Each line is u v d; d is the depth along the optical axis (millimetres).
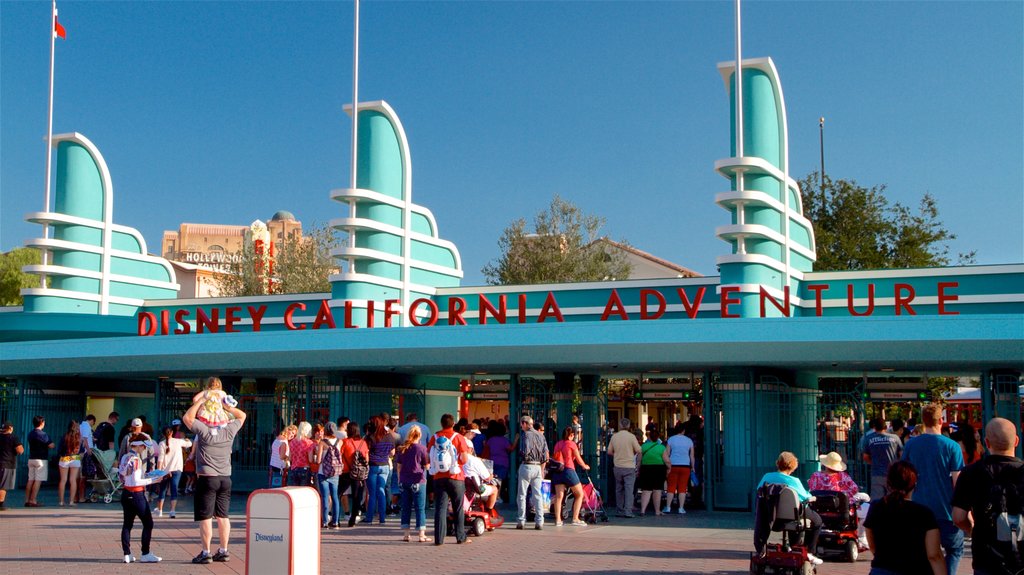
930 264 45438
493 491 16828
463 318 27688
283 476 18969
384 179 27766
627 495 19266
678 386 33094
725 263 23109
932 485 9500
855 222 46844
